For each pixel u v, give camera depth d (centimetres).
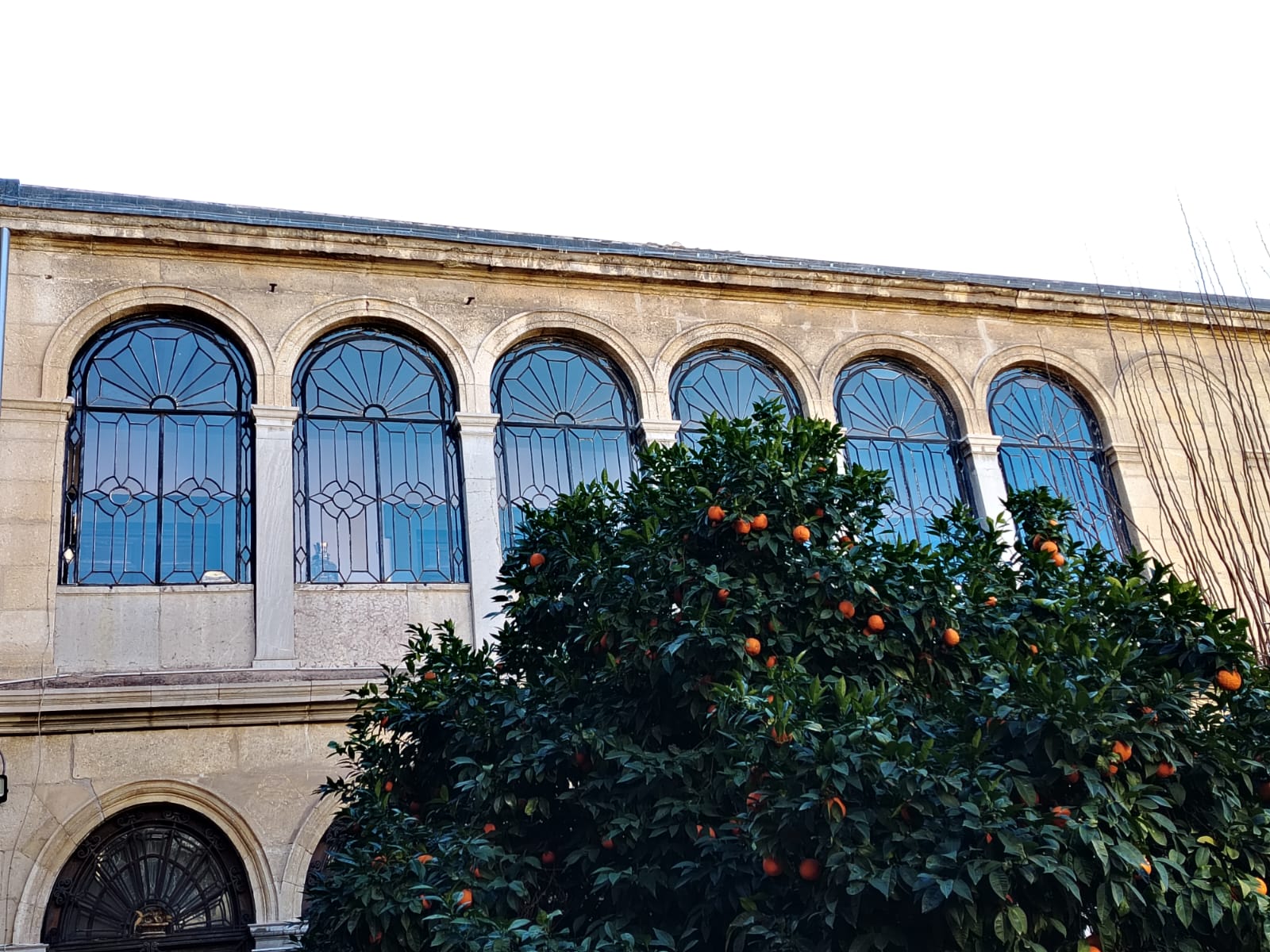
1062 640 764
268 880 1230
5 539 1275
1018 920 634
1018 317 1773
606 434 1561
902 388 1708
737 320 1652
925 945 680
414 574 1416
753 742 717
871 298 1712
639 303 1620
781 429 916
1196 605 806
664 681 848
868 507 908
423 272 1540
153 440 1381
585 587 887
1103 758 690
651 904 801
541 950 718
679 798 794
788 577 845
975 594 870
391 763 981
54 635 1266
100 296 1397
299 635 1343
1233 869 718
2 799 1180
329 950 889
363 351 1498
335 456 1438
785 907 716
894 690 785
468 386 1499
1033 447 1720
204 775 1252
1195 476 1535
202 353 1434
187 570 1339
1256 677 788
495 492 1464
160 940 1202
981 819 650
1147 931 696
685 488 896
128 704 1234
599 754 815
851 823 672
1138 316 1795
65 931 1179
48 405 1333
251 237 1460
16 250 1383
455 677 959
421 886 777
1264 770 747
